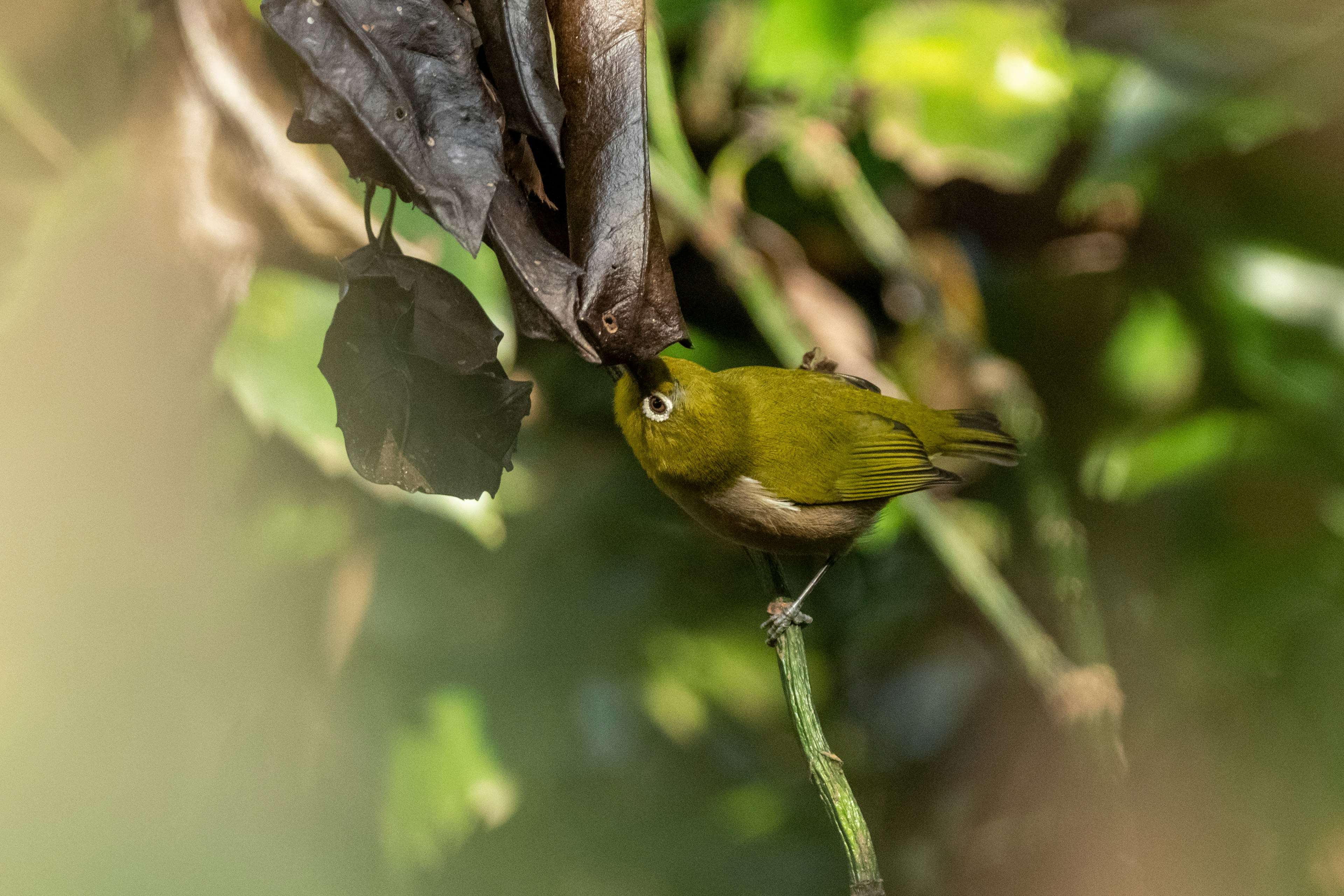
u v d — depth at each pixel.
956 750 10.09
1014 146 8.45
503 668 8.91
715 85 9.03
